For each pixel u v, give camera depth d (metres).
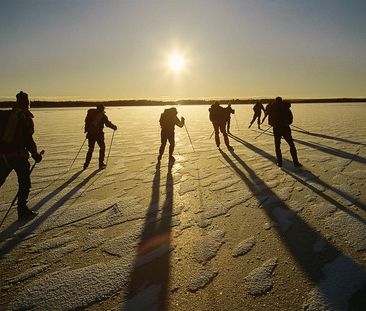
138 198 4.37
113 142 10.27
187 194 4.52
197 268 2.53
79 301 2.15
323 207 3.83
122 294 2.21
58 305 2.11
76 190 4.79
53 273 2.51
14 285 2.35
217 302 2.10
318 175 5.38
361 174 5.38
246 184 4.96
